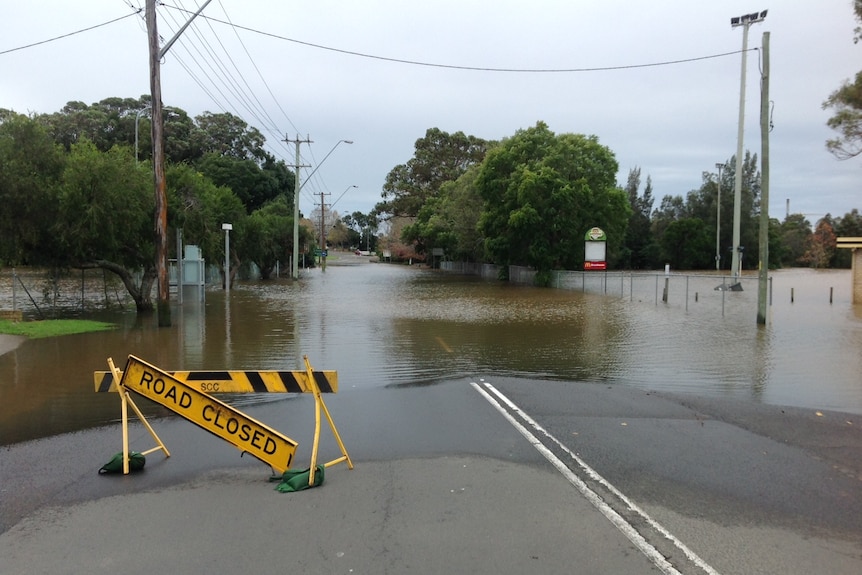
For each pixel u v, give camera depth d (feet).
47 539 14.44
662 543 14.23
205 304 83.25
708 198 249.34
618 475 18.85
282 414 26.45
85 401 28.84
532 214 125.39
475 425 24.68
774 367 38.42
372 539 14.38
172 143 208.23
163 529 14.97
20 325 54.13
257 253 138.72
